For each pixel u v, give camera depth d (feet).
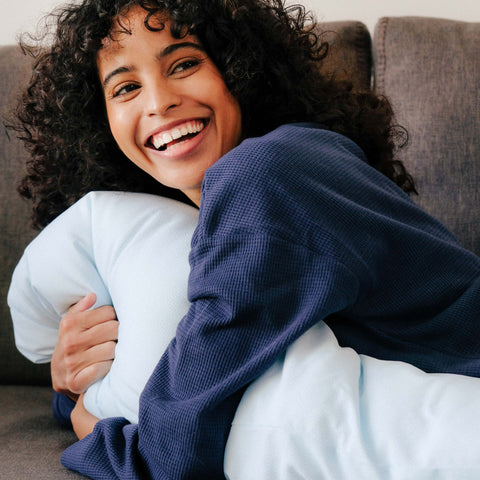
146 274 2.89
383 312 2.69
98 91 3.53
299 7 3.88
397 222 2.71
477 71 3.99
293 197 2.48
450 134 3.96
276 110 3.54
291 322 2.39
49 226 3.29
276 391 2.32
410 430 2.16
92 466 2.61
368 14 4.90
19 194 4.14
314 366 2.31
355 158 2.93
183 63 3.17
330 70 4.13
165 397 2.44
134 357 2.79
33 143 3.97
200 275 2.49
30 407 3.82
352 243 2.53
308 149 2.69
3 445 3.17
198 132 3.27
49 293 3.17
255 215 2.45
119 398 2.82
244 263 2.40
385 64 4.10
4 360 4.25
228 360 2.37
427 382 2.30
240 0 3.36
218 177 2.57
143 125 3.23
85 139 3.65
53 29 4.78
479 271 2.87
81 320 3.10
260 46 3.38
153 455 2.39
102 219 3.13
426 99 4.00
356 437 2.15
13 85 4.29
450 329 2.72
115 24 3.11
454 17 4.86
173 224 3.06
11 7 5.10
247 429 2.30
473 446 2.05
